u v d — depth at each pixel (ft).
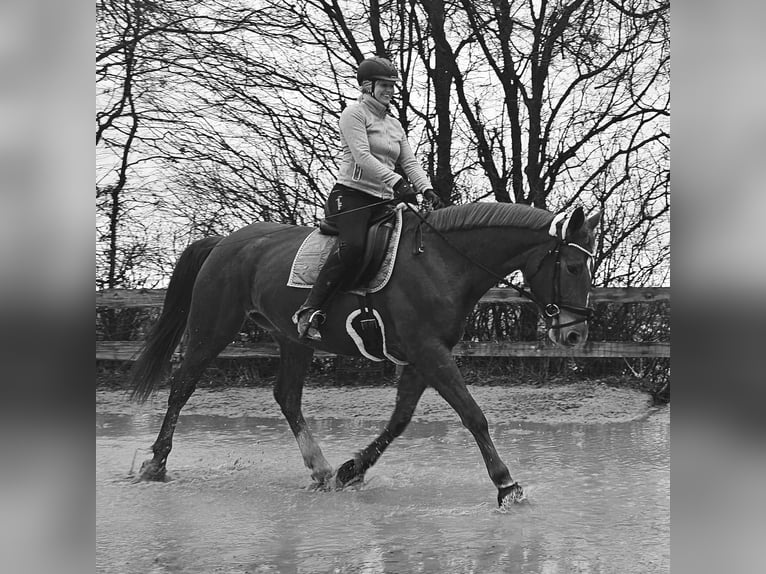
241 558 13.08
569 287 15.47
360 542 13.84
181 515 15.81
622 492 17.01
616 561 12.62
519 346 32.83
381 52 37.83
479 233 16.25
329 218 17.42
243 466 20.76
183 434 25.81
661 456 21.03
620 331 33.60
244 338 35.76
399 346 16.63
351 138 16.87
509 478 15.76
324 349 18.06
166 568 12.65
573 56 37.09
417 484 18.26
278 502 16.84
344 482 17.95
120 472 19.95
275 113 38.17
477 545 13.52
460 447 22.88
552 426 26.37
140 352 20.56
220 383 35.63
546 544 13.52
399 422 17.75
